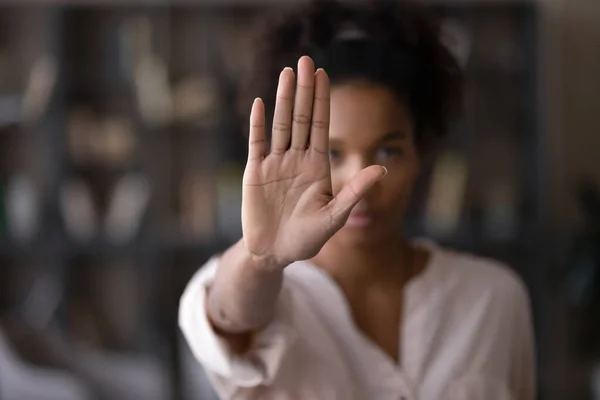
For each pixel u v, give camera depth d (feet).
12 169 10.62
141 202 10.30
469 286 2.70
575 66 10.63
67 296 10.16
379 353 2.49
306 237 1.80
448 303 2.62
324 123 1.81
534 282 10.00
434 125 2.60
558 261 9.89
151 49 10.39
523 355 2.81
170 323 9.71
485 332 2.63
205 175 10.61
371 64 2.28
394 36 2.44
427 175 2.72
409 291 2.58
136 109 10.46
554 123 10.68
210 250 10.03
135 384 8.37
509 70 10.28
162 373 8.69
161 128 10.50
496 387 2.57
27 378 7.42
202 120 10.39
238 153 10.23
